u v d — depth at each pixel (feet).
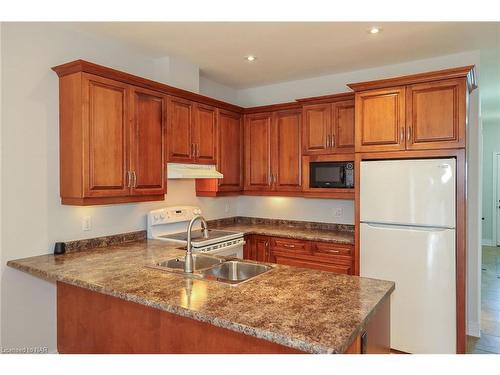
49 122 8.20
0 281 7.47
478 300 10.52
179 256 8.18
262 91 14.44
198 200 12.84
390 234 9.48
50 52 8.26
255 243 12.41
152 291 5.63
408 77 9.20
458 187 8.66
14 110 7.62
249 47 9.98
